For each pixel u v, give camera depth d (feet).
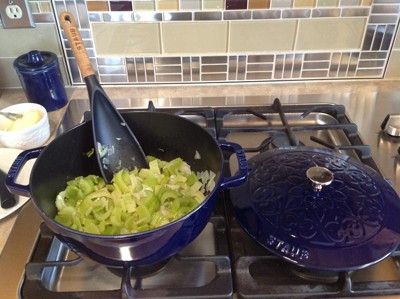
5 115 2.44
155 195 1.79
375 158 2.37
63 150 1.89
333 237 1.62
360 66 3.08
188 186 1.89
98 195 1.81
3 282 1.64
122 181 1.85
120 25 2.80
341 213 1.70
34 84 2.64
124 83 3.09
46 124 2.44
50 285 1.71
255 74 3.09
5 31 2.80
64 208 1.76
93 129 1.92
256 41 2.92
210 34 2.87
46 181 1.78
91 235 1.35
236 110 2.69
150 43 2.89
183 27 2.83
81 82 3.08
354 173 1.92
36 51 2.67
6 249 1.78
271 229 1.67
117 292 1.55
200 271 1.76
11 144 2.34
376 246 1.59
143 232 1.36
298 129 2.46
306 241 1.61
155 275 1.74
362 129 2.62
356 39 2.94
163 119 2.04
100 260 1.50
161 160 2.15
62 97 2.83
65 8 2.71
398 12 2.81
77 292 1.56
